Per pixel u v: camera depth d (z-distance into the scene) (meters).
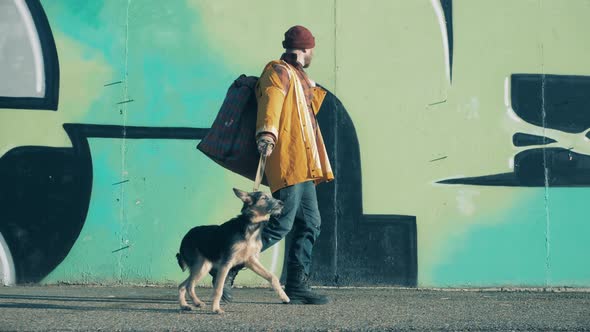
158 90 6.14
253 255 4.82
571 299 5.54
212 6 6.20
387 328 4.13
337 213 6.19
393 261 6.18
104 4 6.14
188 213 6.10
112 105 6.11
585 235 6.24
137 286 6.03
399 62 6.26
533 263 6.20
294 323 4.23
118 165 6.09
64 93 6.09
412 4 6.28
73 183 6.06
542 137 6.27
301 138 4.85
